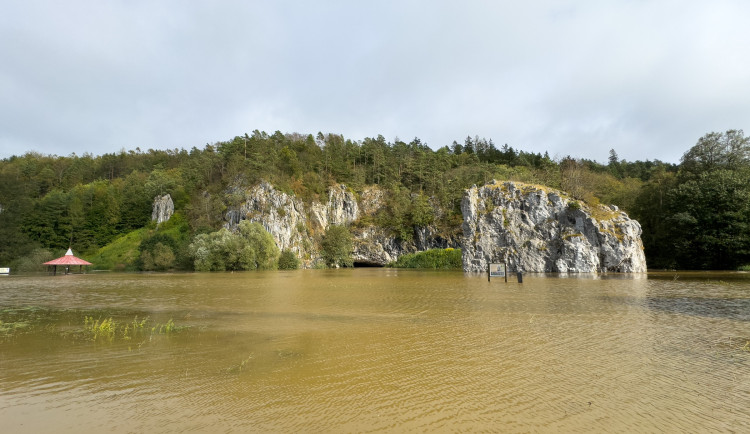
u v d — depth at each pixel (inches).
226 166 3900.1
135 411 287.1
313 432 250.4
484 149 6102.4
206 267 2652.6
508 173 3917.3
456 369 388.8
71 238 3506.4
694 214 2250.2
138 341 518.9
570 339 517.3
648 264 2534.5
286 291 1205.1
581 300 920.9
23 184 3472.0
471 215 2329.0
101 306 875.4
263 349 474.3
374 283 1499.8
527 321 655.1
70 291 1251.8
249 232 2891.2
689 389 325.7
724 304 836.6
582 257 2022.6
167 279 1854.1
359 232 3890.3
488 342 505.0
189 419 272.4
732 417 270.2
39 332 581.0
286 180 3651.6
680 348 463.8
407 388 334.6
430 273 2241.6
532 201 2214.6
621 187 3341.5
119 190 3961.6
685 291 1098.7
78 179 4468.5
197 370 389.4
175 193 3789.4
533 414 276.7
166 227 3526.1
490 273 1546.5
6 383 351.6
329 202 3949.3
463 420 267.7
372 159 4840.1
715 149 2488.9
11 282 1702.8
